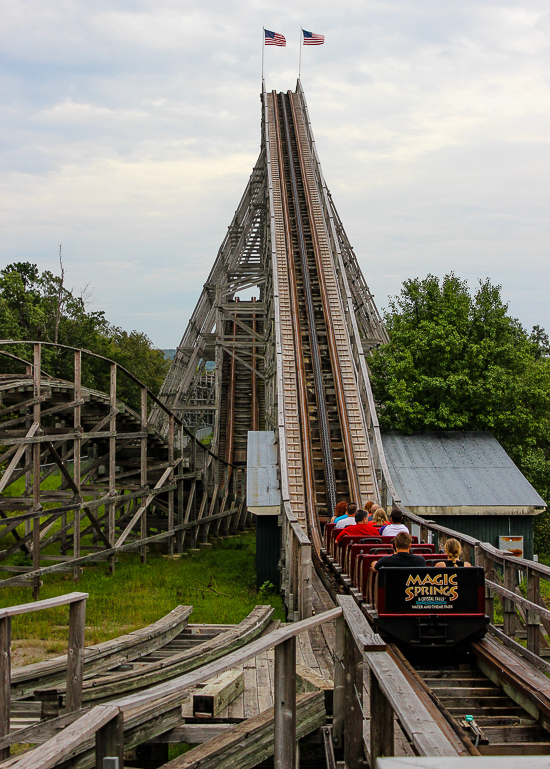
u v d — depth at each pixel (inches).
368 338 1669.5
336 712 287.9
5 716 258.5
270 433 1005.8
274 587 812.6
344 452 930.7
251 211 2006.6
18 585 802.8
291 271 1277.1
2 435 884.6
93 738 260.5
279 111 1998.0
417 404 1104.8
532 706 298.2
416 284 1275.8
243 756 265.4
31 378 776.3
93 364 2287.2
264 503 821.2
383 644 219.1
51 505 1382.9
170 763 245.1
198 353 1829.5
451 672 358.6
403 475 948.0
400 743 257.1
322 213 1488.7
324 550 733.9
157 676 389.4
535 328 2178.9
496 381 1115.3
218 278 1930.4
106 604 717.9
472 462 994.1
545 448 1294.3
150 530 1157.7
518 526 912.9
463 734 237.9
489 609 422.6
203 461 1359.5
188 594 785.6
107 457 933.8
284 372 1050.7
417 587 358.0
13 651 555.8
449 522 909.8
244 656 201.8
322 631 486.6
